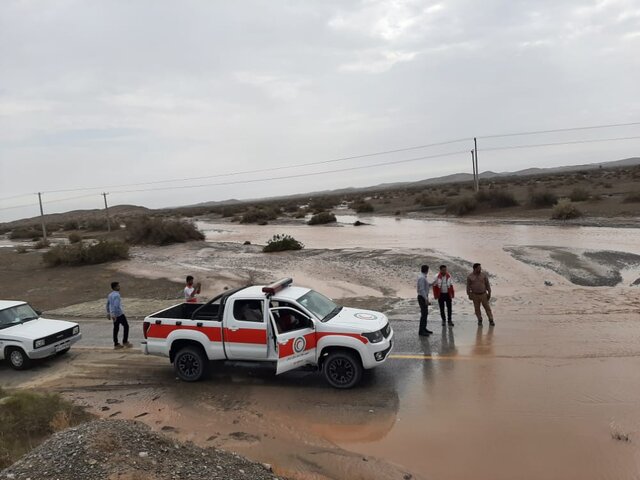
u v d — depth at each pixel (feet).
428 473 20.45
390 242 107.96
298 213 253.44
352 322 30.81
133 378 34.86
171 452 19.42
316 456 22.43
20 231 271.90
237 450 23.31
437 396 27.94
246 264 92.89
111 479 16.58
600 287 52.95
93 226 267.39
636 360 31.04
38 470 17.34
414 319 45.42
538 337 37.01
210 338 32.40
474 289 41.22
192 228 160.35
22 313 42.63
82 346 44.37
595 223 110.52
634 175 263.90
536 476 19.63
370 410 26.89
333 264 82.64
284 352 29.45
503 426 23.82
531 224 122.21
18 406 26.61
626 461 20.21
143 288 74.90
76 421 26.58
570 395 26.63
